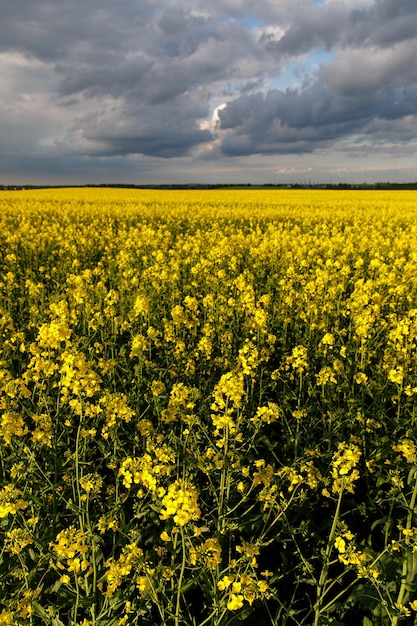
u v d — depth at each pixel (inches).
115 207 1023.0
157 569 107.6
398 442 166.2
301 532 135.4
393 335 221.6
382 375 219.1
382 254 533.6
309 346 269.4
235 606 96.0
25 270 471.2
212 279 381.1
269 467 126.0
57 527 129.3
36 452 159.5
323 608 111.7
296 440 164.2
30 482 132.6
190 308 291.6
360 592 120.6
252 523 133.6
